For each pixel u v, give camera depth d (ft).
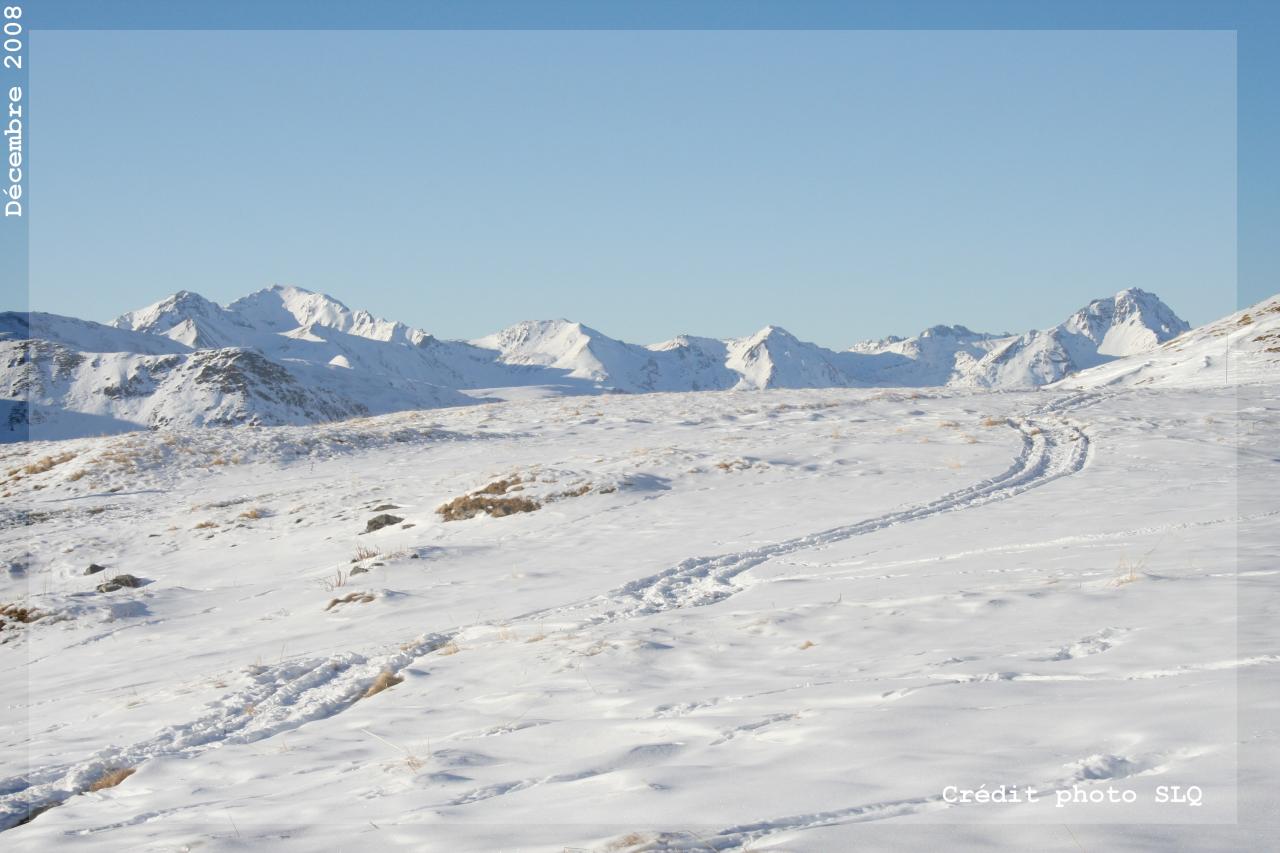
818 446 102.73
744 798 17.07
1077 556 43.86
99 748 34.45
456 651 41.27
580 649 36.70
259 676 41.65
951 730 19.84
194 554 86.58
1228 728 17.22
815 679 27.61
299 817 20.77
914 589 40.29
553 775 21.01
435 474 106.73
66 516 104.94
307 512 95.61
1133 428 104.32
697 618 40.75
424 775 22.57
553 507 82.69
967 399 139.23
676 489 87.04
